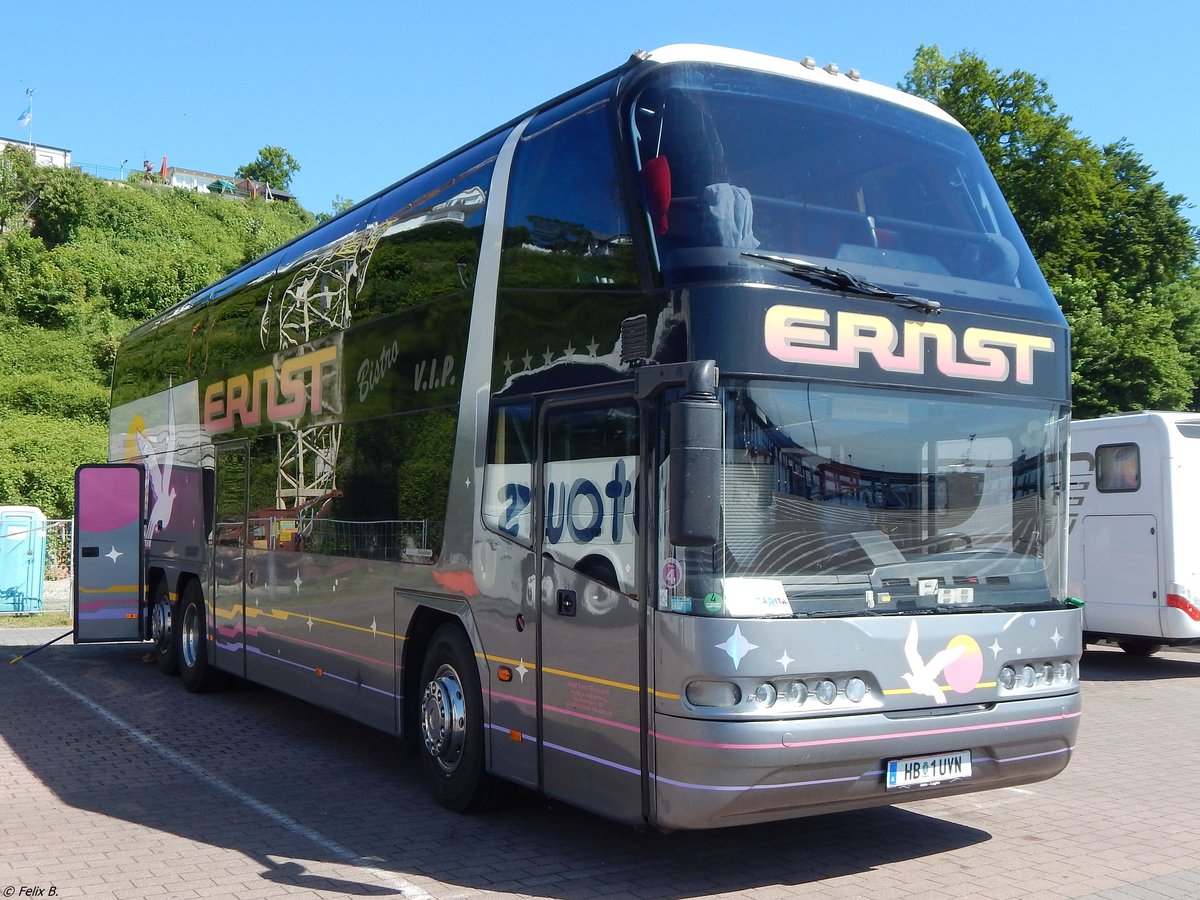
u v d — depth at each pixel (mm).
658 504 5043
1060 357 5953
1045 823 6562
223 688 11281
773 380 5031
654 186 5297
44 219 57500
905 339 5398
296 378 9016
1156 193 29578
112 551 13125
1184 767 8211
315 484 8547
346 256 8383
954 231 5891
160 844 6043
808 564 5043
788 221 5324
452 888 5312
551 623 5730
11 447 31828
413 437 7168
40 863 5695
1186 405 25484
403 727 7078
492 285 6453
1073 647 5758
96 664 13586
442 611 6711
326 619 8219
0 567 19688
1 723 9672
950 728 5250
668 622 4934
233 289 10797
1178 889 5344
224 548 10414
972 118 29266
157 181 77062
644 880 5438
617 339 5371
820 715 4930
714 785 4785
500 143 6711
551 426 5828
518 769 5980
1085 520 13875
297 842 6074
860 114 5941
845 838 6188
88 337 43156
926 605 5312
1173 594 12844
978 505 5570
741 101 5602
